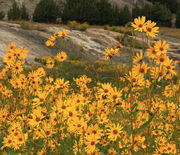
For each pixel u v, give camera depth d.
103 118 4.48
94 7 63.47
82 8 62.66
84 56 29.81
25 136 3.87
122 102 3.24
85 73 15.18
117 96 3.20
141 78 3.02
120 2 88.94
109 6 65.56
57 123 3.47
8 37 28.20
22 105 5.71
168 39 51.91
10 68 5.73
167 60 3.05
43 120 3.70
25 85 5.53
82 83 6.45
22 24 37.19
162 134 4.71
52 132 3.64
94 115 4.76
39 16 58.12
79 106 3.90
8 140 4.14
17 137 3.87
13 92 6.01
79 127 3.53
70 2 63.09
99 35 40.31
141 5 95.81
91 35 40.03
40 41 31.27
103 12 65.06
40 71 5.61
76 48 31.84
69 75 13.97
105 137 4.43
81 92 6.37
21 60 5.65
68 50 29.94
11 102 5.82
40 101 3.53
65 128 3.84
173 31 64.69
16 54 5.55
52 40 5.91
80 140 3.55
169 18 79.06
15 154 3.98
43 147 4.01
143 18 2.99
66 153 3.68
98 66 19.70
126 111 3.23
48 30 37.56
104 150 4.34
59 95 4.45
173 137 4.74
